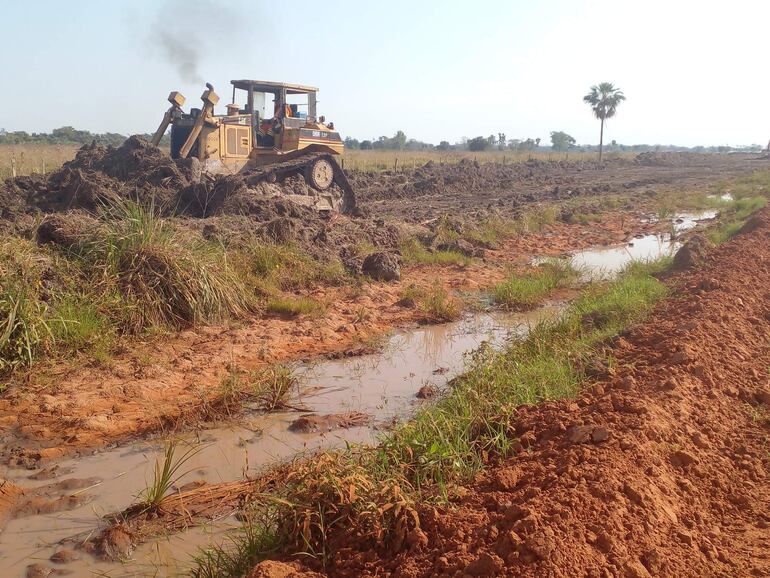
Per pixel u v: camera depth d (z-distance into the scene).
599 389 6.62
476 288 13.09
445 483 5.06
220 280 10.55
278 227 13.52
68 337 8.53
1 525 5.14
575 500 4.34
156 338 9.20
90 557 4.77
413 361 9.03
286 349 9.23
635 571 3.84
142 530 5.07
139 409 7.15
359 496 4.52
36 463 6.04
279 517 4.58
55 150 42.47
